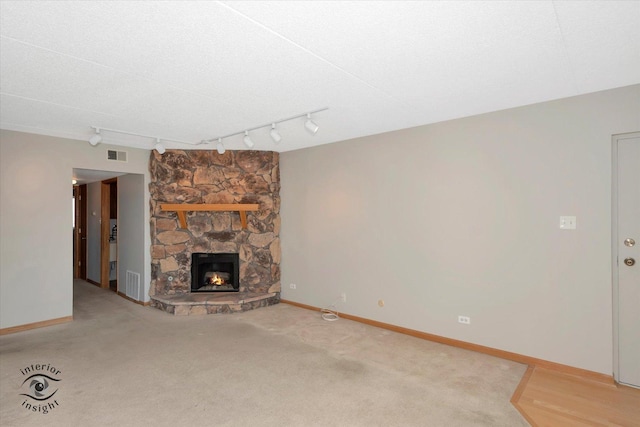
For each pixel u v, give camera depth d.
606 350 2.92
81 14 1.78
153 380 2.95
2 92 2.91
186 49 2.17
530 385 2.88
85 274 7.46
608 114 2.89
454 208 3.74
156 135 4.43
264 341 3.87
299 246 5.36
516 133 3.34
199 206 5.12
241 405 2.57
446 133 3.79
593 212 2.96
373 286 4.44
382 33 1.99
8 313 4.12
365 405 2.57
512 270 3.37
